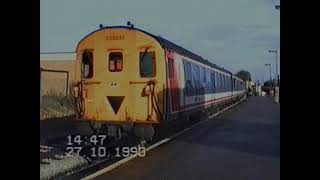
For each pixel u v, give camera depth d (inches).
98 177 431.8
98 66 645.9
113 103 642.8
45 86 1006.4
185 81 825.5
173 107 708.0
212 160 525.3
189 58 890.7
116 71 644.1
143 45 641.6
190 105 894.4
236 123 1050.1
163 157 544.1
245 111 1553.9
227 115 1348.4
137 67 641.0
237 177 426.6
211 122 1078.4
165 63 644.7
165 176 433.4
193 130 873.5
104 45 645.3
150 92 637.3
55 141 599.5
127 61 641.0
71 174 450.9
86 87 650.2
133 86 641.0
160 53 641.0
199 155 563.2
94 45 647.8
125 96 639.8
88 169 473.1
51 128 709.3
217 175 437.1
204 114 1170.6
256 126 976.3
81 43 653.9
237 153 581.3
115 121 639.1
